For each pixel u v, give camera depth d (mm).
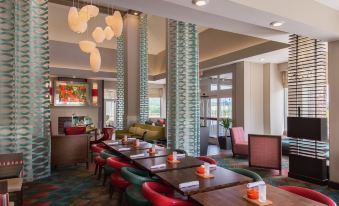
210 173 2656
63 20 9789
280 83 8375
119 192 3258
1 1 4473
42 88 4914
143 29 9203
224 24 4285
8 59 4523
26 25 4734
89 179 4793
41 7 4902
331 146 4328
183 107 5668
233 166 5941
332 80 4328
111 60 11969
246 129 8047
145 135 7715
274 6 3012
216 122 9758
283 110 8414
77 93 12547
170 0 2641
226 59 7996
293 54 5051
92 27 9906
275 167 5332
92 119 12891
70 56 11031
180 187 2160
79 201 3686
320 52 4648
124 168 2834
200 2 2660
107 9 8859
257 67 8352
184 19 4012
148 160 3283
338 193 4039
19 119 4621
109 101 13438
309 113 4781
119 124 9656
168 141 5766
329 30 3705
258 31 4652
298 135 4734
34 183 4551
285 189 2213
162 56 12125
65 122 11633
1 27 4465
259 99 8367
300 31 3742
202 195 2000
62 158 5430
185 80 5684
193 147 5715
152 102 14766
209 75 9859
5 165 3336
